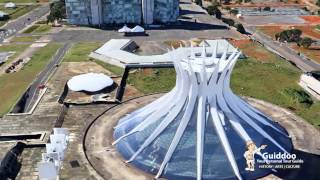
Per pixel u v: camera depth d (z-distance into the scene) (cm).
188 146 6594
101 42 14862
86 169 6638
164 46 14488
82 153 7100
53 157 6775
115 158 6931
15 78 11288
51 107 9356
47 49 14000
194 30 16575
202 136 6569
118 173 6525
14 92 10356
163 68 11925
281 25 17712
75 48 14050
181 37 15538
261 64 12206
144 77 11281
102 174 6512
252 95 9988
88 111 8988
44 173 6347
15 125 8525
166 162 6488
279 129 7638
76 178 6431
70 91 10175
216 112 6738
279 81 10906
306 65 12544
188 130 6725
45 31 16512
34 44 14662
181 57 7269
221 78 6650
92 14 17288
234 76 11219
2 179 6562
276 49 14238
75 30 16700
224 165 6388
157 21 17712
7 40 15200
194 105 6806
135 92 10256
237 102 7144
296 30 14975
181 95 6869
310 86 10200
